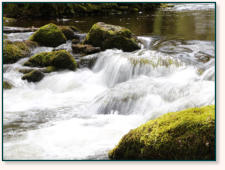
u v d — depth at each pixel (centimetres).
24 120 616
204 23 1535
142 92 665
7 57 1005
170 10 2223
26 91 841
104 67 1000
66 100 771
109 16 2020
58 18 1938
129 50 1106
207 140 361
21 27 1516
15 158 430
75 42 1216
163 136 373
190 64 885
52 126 573
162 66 890
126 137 399
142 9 2362
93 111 654
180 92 638
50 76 918
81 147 463
